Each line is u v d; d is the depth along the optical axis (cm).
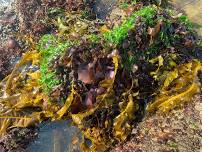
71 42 179
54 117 177
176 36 184
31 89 182
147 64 177
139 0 210
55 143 176
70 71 172
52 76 174
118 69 171
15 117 178
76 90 172
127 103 170
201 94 171
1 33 217
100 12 219
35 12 217
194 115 165
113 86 170
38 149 176
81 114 171
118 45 172
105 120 170
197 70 177
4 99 182
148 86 176
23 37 212
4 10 224
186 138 158
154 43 178
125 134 166
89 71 170
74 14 214
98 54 171
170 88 174
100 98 169
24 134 178
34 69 194
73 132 177
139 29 176
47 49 182
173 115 167
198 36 200
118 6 215
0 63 203
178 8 214
